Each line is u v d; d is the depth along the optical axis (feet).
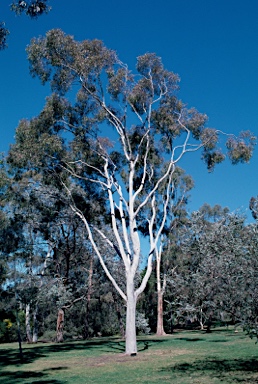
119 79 75.20
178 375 45.01
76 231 112.16
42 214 101.45
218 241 40.24
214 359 58.03
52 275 115.44
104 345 97.35
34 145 74.49
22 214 98.27
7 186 89.71
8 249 80.53
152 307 147.02
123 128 79.51
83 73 72.28
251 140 79.92
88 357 71.20
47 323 154.71
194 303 55.01
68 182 87.35
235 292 33.06
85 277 124.98
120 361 62.69
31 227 103.24
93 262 120.37
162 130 83.46
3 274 77.71
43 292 100.68
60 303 105.50
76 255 122.42
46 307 133.80
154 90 81.25
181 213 123.34
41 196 95.40
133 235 75.56
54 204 99.04
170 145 84.07
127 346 70.69
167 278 109.81
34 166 78.69
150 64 79.51
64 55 72.08
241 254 33.71
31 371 56.29
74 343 108.58
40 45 71.61
